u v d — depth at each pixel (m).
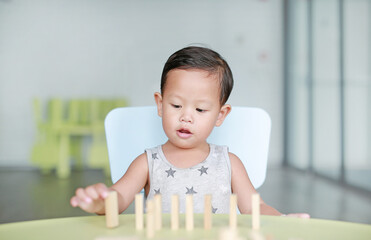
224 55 5.38
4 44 5.14
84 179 4.12
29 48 5.18
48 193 3.25
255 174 0.99
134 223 0.45
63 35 5.25
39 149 4.58
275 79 5.39
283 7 5.35
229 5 5.39
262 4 5.36
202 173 0.79
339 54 3.58
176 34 5.39
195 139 0.71
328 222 0.46
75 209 2.64
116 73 5.33
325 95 3.91
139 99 5.38
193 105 0.70
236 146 1.00
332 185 3.64
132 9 5.33
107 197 0.43
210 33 5.39
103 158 4.63
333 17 3.70
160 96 0.76
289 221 0.47
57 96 5.24
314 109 4.21
